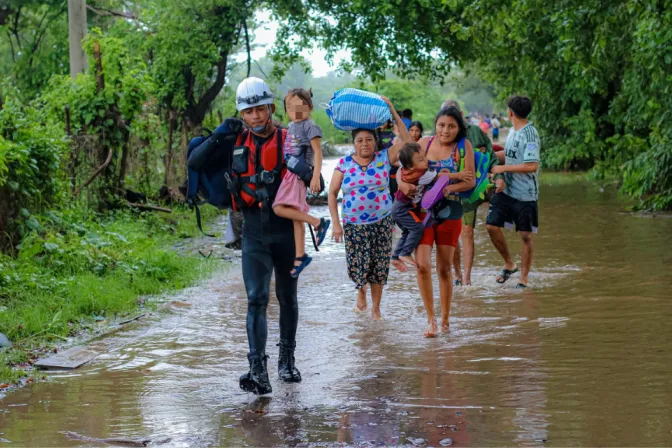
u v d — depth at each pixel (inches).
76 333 287.6
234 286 373.7
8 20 1288.1
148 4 900.0
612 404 194.5
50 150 409.1
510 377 221.3
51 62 1199.6
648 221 539.5
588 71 583.5
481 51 871.1
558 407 194.5
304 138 233.0
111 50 562.9
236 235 475.8
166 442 180.7
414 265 276.1
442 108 282.5
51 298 315.6
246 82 218.5
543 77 946.7
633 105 744.3
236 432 186.4
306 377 231.1
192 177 225.0
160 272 383.9
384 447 173.5
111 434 186.5
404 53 855.7
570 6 539.8
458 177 275.3
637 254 410.9
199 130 730.2
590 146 992.2
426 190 272.4
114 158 558.3
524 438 175.0
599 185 837.8
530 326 278.7
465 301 326.6
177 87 876.6
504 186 347.6
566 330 269.9
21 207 378.6
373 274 300.2
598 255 415.5
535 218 348.2
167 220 568.7
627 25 580.1
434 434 179.9
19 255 357.1
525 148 344.8
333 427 187.8
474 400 203.3
